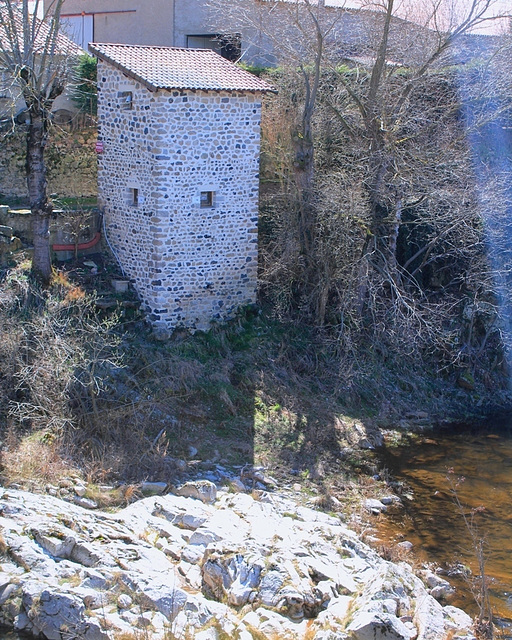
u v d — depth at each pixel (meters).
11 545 11.73
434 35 24.17
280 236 22.17
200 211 20.53
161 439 17.33
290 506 15.64
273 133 23.83
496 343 23.83
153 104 19.41
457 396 22.56
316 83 21.64
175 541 13.02
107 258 21.88
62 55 22.42
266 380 20.31
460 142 24.88
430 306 23.36
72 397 17.41
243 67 26.61
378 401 21.30
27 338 17.89
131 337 20.05
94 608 10.81
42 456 15.73
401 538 15.23
